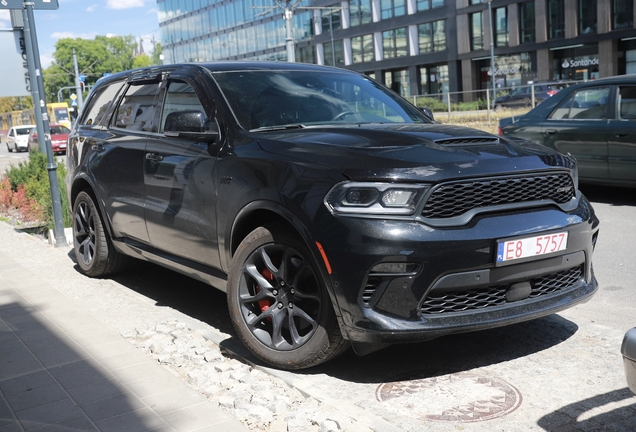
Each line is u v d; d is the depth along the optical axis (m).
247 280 3.90
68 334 4.42
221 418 3.12
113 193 5.48
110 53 128.12
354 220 3.32
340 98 4.79
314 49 60.53
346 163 3.46
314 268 3.53
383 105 4.91
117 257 5.94
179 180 4.55
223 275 4.32
